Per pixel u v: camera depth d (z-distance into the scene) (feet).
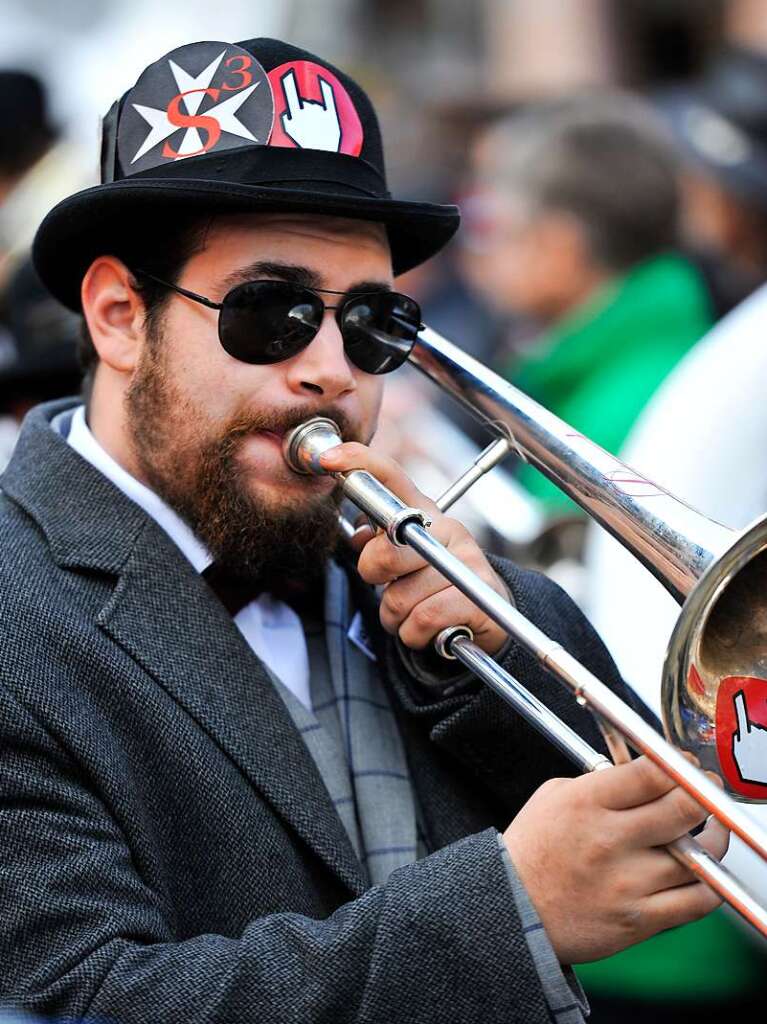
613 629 16.62
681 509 11.28
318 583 13.07
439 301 29.68
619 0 34.22
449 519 11.98
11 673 11.04
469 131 32.81
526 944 10.35
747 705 10.68
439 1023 10.28
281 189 11.68
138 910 10.66
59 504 12.26
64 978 10.28
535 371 21.75
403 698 12.32
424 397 23.12
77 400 13.97
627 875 10.31
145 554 12.03
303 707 12.43
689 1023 17.13
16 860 10.61
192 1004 10.16
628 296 21.26
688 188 23.52
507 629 10.46
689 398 16.98
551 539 19.79
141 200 11.76
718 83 24.06
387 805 12.32
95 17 40.50
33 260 13.08
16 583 11.60
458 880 10.53
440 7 42.86
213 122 11.91
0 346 20.43
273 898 11.29
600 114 22.17
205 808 11.32
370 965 10.34
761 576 10.98
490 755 12.23
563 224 21.74
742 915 10.04
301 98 12.09
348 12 42.75
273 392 11.94
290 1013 10.23
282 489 12.00
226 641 11.96
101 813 10.91
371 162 12.49
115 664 11.47
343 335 12.14
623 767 10.29
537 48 39.99
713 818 10.62
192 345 12.03
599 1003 17.29
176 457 12.18
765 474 16.69
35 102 22.53
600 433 20.62
